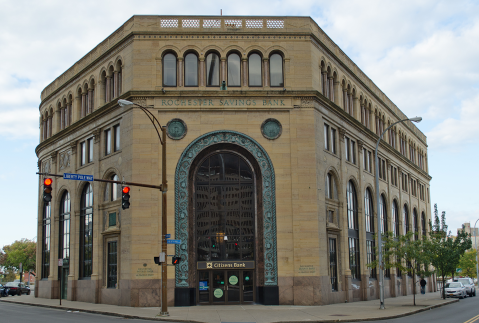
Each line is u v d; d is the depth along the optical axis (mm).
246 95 35938
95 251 39312
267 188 35281
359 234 44094
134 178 34938
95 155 40688
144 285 33719
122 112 36969
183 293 33562
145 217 34469
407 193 64062
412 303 39969
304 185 35406
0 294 56500
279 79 36875
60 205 47531
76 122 43312
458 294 51781
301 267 34375
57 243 47094
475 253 115938
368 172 47875
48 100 51688
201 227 35062
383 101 55188
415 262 42531
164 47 36500
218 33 36781
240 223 35219
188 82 36500
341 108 40875
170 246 34156
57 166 48250
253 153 35562
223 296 34375
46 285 47719
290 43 37125
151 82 36000
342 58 44250
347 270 39750
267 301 33875
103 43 41281
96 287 38562
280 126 36000
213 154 35938
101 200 39656
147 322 25188
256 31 36938
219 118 35844
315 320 25453
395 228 58062
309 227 34906
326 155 38125
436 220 54625
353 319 26016
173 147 35375
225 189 35562
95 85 42312
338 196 40250
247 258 34844
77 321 25062
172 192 34844
